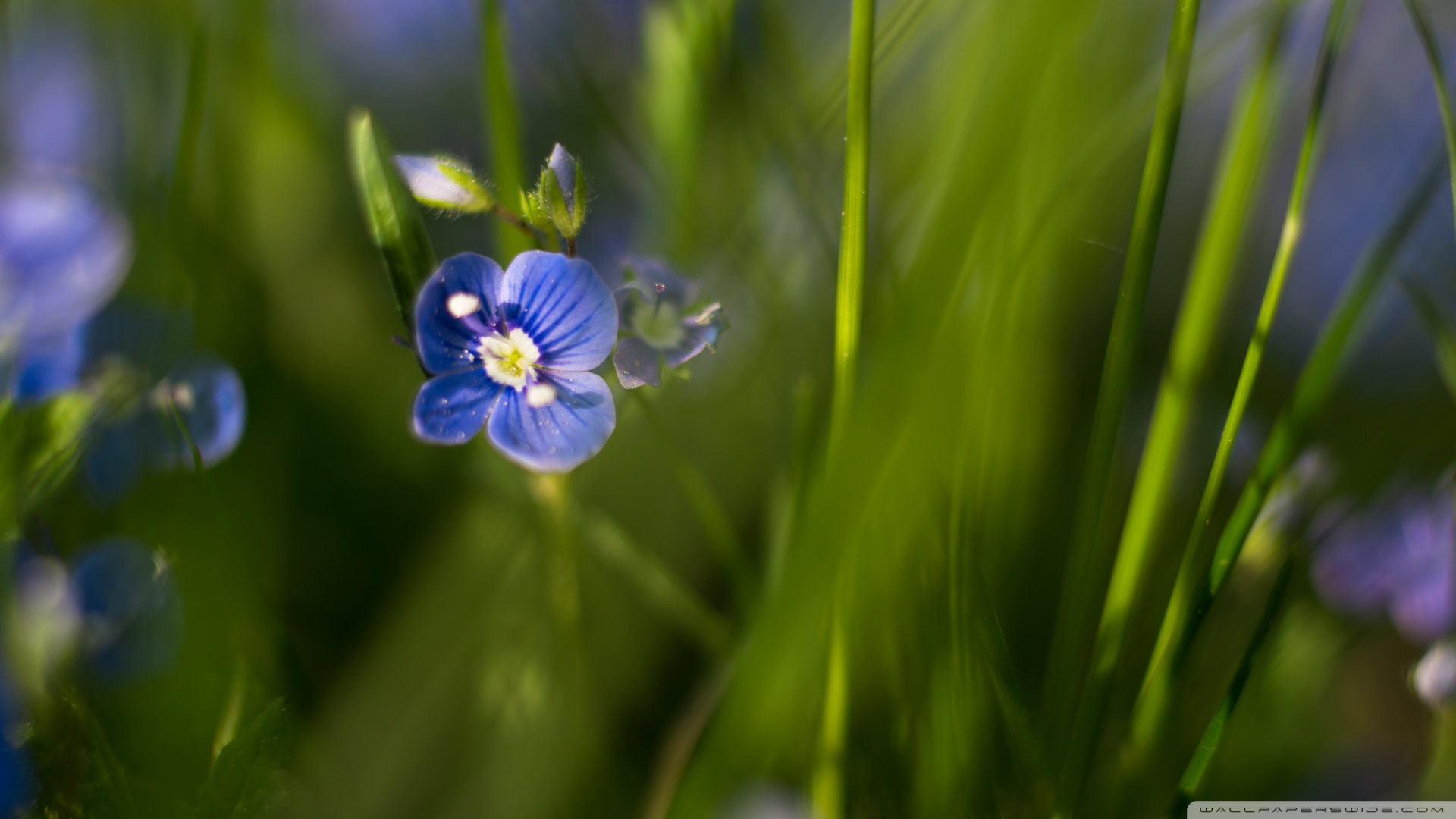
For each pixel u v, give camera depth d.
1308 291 0.20
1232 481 0.18
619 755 0.17
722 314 0.16
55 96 0.18
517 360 0.15
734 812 0.15
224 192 0.18
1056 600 0.17
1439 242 0.19
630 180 0.20
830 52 0.19
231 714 0.15
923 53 0.18
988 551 0.16
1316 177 0.20
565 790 0.16
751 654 0.14
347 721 0.17
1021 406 0.17
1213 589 0.15
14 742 0.15
